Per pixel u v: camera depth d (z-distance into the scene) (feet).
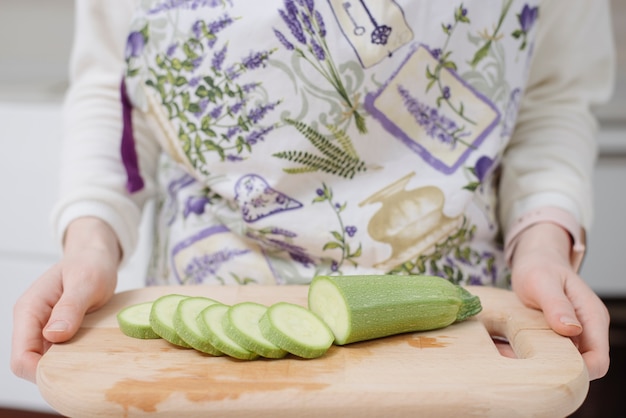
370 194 2.83
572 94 3.25
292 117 2.75
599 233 5.24
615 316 5.17
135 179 3.07
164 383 2.19
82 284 2.61
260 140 2.79
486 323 2.65
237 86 2.75
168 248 3.10
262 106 2.75
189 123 2.88
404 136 2.82
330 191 2.84
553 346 2.42
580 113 3.23
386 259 2.86
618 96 5.24
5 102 5.19
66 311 2.48
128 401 2.14
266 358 2.34
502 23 2.80
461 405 2.15
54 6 6.01
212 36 2.75
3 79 5.63
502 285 3.05
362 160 2.83
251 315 2.42
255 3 2.69
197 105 2.84
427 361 2.32
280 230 2.84
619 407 4.67
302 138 2.77
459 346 2.42
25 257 5.37
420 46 2.73
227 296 2.73
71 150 3.17
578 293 2.64
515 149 3.22
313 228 2.83
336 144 2.78
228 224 2.94
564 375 2.24
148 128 3.22
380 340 2.46
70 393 2.16
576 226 2.97
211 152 2.86
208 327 2.33
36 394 5.48
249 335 2.32
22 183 5.23
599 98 3.30
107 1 3.16
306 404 2.15
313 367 2.28
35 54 6.17
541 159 3.11
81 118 3.22
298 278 2.90
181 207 3.04
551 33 3.13
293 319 2.39
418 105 2.80
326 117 2.74
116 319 2.60
